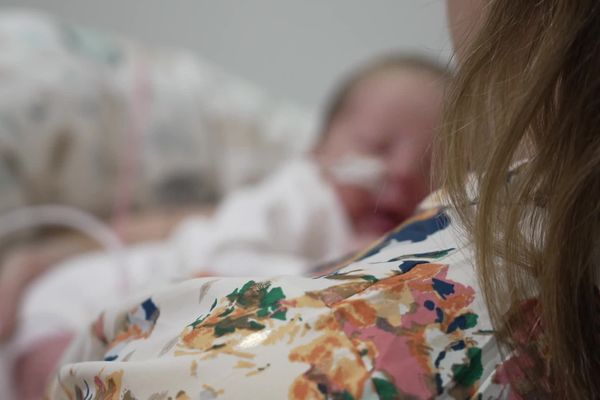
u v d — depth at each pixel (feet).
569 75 0.98
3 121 3.60
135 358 1.09
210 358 0.98
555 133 1.01
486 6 1.08
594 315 1.04
